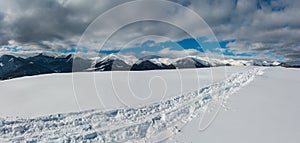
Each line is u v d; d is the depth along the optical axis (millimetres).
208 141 5230
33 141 5262
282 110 7613
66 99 8727
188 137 5504
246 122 6434
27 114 7020
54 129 5891
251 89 11352
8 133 5570
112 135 5719
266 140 5234
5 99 8977
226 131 5789
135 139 5543
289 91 11016
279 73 19266
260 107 7973
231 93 10430
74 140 5348
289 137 5395
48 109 7488
